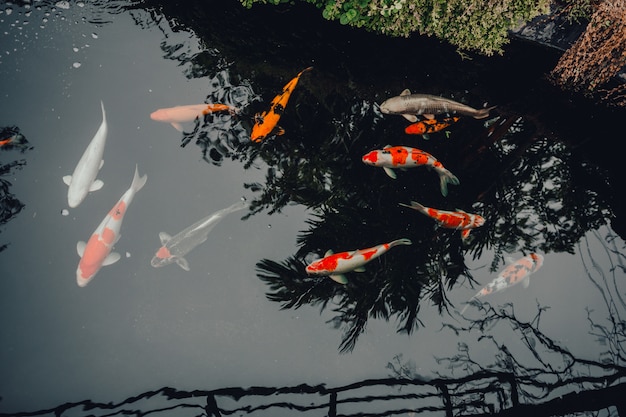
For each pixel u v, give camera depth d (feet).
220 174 15.33
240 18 19.33
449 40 20.39
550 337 15.12
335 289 14.33
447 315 14.74
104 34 17.53
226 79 17.48
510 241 16.30
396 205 15.80
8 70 15.83
